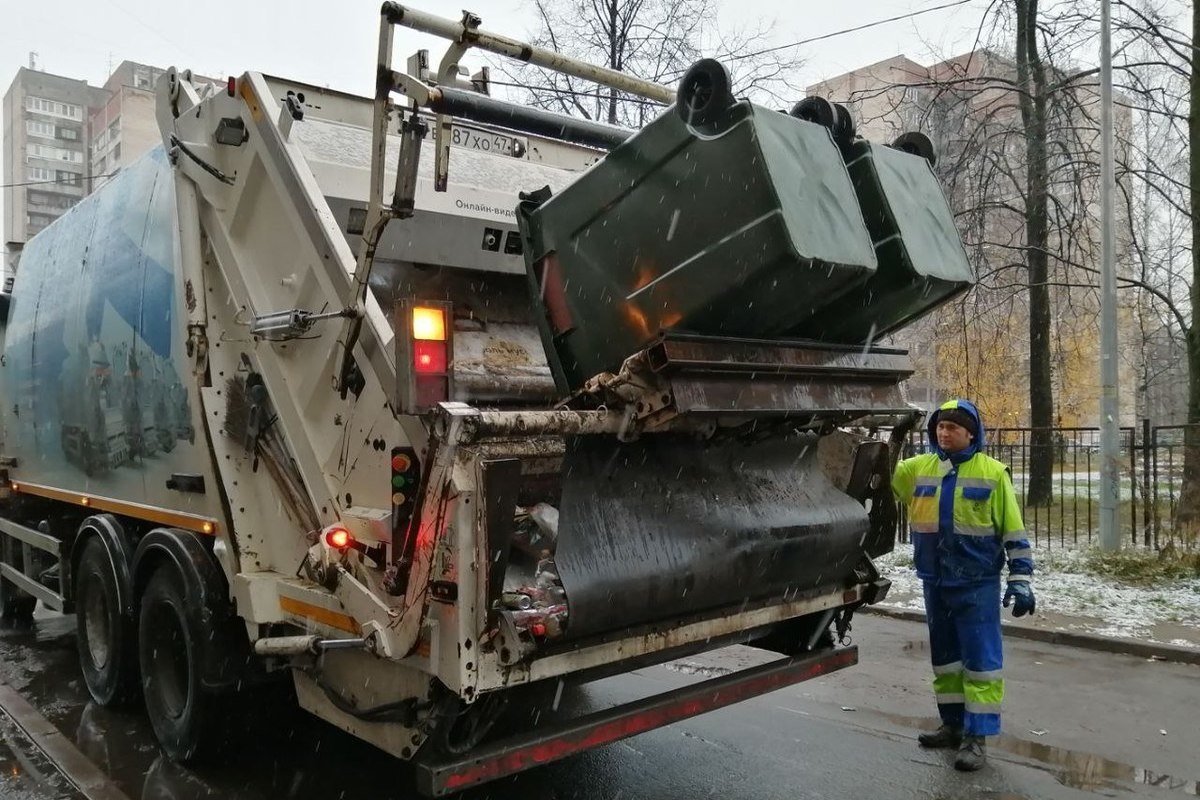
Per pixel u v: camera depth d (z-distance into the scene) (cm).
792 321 338
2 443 758
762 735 491
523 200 366
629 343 330
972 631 446
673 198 314
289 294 387
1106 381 935
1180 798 407
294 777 439
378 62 318
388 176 423
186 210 439
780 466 403
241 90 412
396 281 422
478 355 412
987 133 1323
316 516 371
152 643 467
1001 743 476
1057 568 888
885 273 351
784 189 292
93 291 556
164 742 454
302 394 378
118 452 522
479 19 349
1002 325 1508
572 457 316
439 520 291
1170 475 948
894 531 449
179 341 443
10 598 768
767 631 436
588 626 309
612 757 460
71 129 8588
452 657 287
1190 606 745
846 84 2072
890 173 361
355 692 342
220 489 412
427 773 294
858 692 566
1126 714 521
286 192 386
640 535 330
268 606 382
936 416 469
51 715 540
